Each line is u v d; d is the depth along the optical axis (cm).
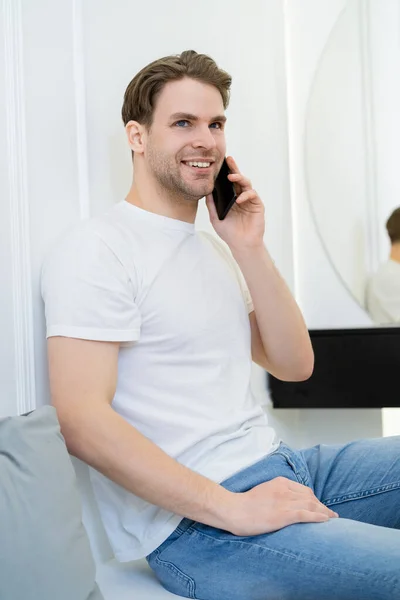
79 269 155
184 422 160
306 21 317
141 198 178
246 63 284
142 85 176
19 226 168
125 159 212
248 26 288
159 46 231
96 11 202
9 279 165
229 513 146
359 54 313
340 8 314
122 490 164
